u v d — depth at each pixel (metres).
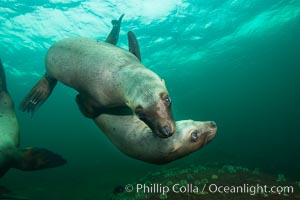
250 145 40.19
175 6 20.55
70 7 19.52
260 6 22.56
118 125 4.31
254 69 42.84
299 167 19.23
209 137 3.71
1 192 4.35
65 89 38.72
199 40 27.03
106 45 4.72
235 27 25.66
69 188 17.31
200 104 60.16
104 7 19.80
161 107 3.32
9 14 19.97
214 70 38.81
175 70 35.56
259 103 69.50
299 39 32.53
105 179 19.36
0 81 6.50
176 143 3.56
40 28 21.92
